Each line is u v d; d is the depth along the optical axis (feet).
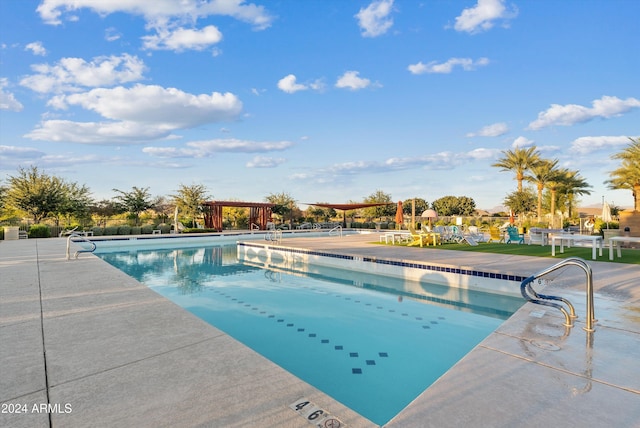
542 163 91.56
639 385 7.05
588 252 30.99
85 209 78.84
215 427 5.49
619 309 12.71
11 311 12.50
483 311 18.61
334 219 123.34
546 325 10.97
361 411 9.11
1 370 7.60
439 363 12.23
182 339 9.59
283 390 6.75
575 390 6.86
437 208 143.23
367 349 13.57
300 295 22.68
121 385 6.92
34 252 34.45
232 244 62.95
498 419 5.84
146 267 35.45
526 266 23.73
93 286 17.04
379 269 29.40
